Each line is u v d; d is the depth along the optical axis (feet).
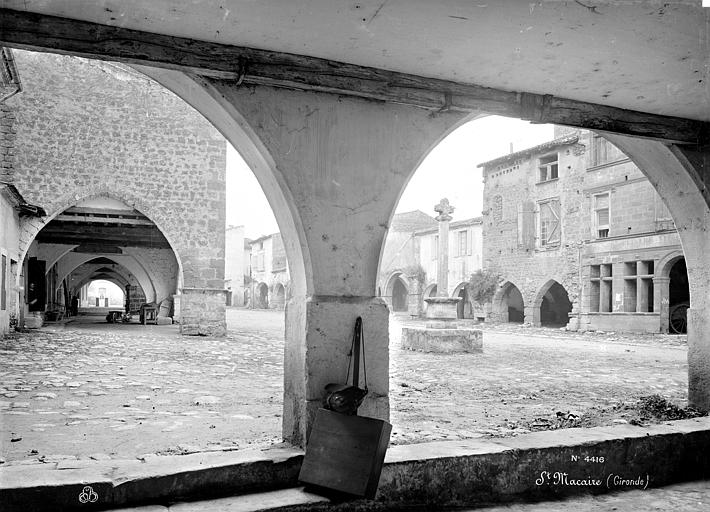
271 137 12.85
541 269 89.25
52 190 52.49
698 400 19.13
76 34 11.09
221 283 56.39
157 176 55.16
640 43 12.22
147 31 11.51
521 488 13.64
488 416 20.76
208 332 55.77
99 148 53.83
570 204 84.64
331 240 13.34
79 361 33.27
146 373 29.40
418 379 30.48
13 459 13.76
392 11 10.82
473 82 14.19
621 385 29.50
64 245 71.51
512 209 95.40
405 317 117.08
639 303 73.31
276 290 171.12
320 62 12.77
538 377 32.35
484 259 100.68
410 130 14.08
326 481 11.62
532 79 14.07
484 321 100.42
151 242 71.92
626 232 75.61
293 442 13.57
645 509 12.92
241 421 18.75
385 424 11.93
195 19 11.05
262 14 10.86
